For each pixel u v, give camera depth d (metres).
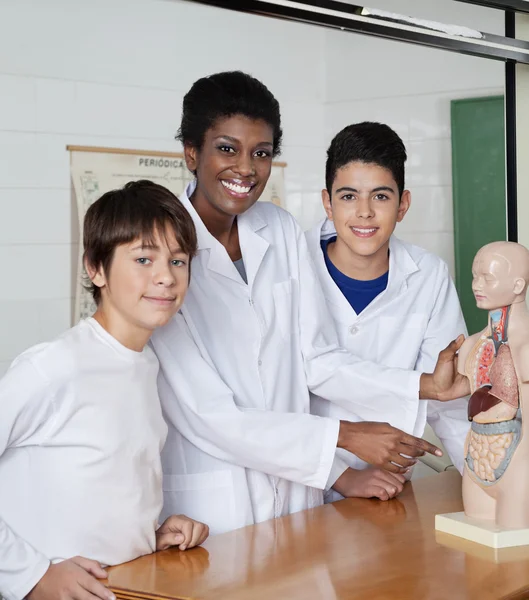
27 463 1.03
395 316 1.55
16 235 2.67
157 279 1.04
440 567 1.02
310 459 1.28
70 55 2.72
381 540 1.14
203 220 1.38
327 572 1.01
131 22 2.83
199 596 0.95
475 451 1.15
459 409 1.50
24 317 2.70
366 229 1.45
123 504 1.05
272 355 1.41
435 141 3.09
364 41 3.17
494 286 1.10
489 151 3.02
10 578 0.99
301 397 1.46
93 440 1.02
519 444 1.11
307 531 1.19
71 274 2.76
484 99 3.01
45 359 1.00
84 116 2.77
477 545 1.10
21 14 2.63
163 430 1.12
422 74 3.09
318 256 1.58
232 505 1.31
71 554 1.02
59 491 1.01
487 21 2.74
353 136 1.43
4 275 2.67
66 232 2.75
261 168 1.31
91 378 1.02
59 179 2.73
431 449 1.28
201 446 1.31
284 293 1.44
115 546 1.05
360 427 1.30
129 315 1.05
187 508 1.32
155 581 1.00
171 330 1.29
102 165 2.79
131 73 2.85
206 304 1.36
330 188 1.49
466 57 3.01
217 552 1.10
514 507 1.11
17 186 2.66
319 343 1.46
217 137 1.28
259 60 3.13
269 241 1.45
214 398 1.28
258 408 1.38
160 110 2.91
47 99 2.69
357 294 1.57
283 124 3.20
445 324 1.58
